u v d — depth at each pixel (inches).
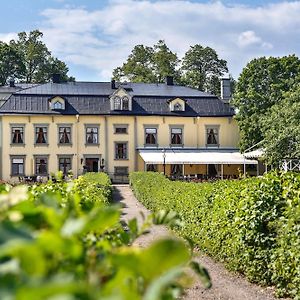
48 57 3614.7
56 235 52.1
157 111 2012.8
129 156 1989.4
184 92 2119.8
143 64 3528.5
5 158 1925.4
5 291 41.5
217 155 1973.4
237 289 382.0
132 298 48.4
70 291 40.1
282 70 2037.4
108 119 1982.0
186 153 1983.3
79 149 1964.8
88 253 70.0
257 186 427.5
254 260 393.4
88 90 2066.9
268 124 1621.6
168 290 66.2
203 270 95.0
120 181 1977.1
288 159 1520.7
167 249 49.7
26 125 1941.4
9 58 3336.6
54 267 54.1
